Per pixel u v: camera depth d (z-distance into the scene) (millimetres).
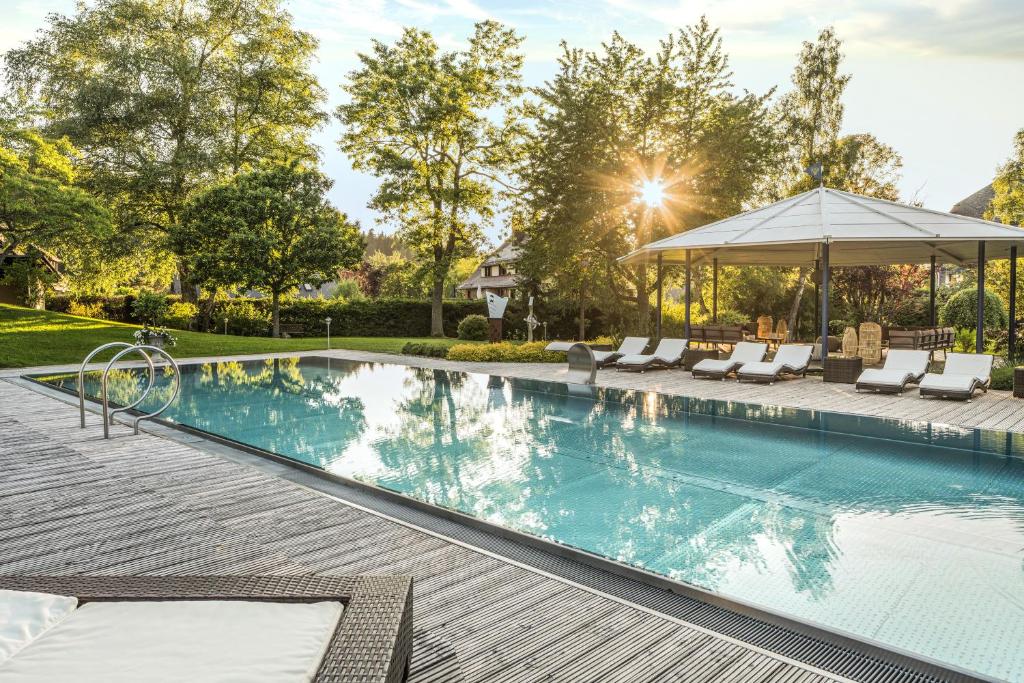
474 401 10922
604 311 27469
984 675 2709
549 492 5820
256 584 1937
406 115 27781
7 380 13125
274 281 24703
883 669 2809
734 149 19516
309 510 4980
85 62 25797
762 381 12492
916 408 9484
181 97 25250
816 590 3787
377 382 13375
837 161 26547
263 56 27109
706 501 5539
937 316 22266
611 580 3795
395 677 1615
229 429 8648
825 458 6922
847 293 28094
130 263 26453
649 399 10781
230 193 23266
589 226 20453
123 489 5527
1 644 1596
